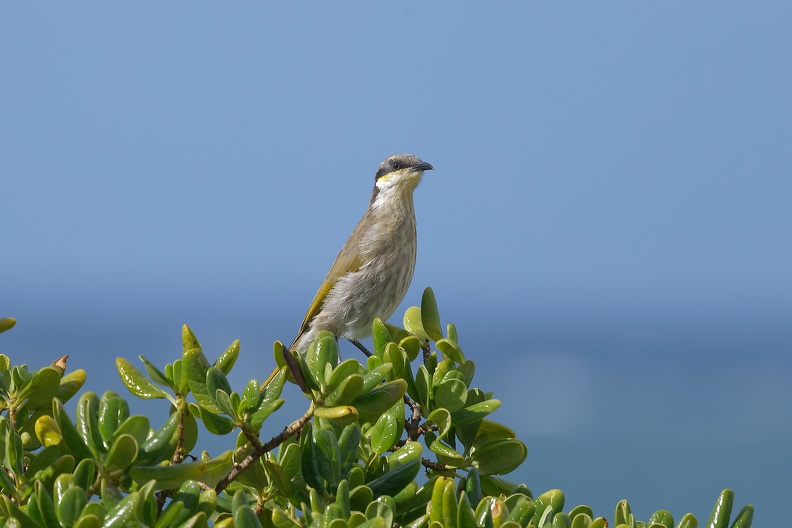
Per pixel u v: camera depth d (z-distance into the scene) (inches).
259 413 287.4
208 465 290.5
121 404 269.0
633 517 307.7
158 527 243.0
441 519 262.4
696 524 312.7
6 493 269.9
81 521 217.5
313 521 261.4
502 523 269.0
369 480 323.3
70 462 275.6
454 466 352.5
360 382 280.7
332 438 302.0
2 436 294.7
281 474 293.4
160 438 267.0
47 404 317.4
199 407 292.0
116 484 252.8
